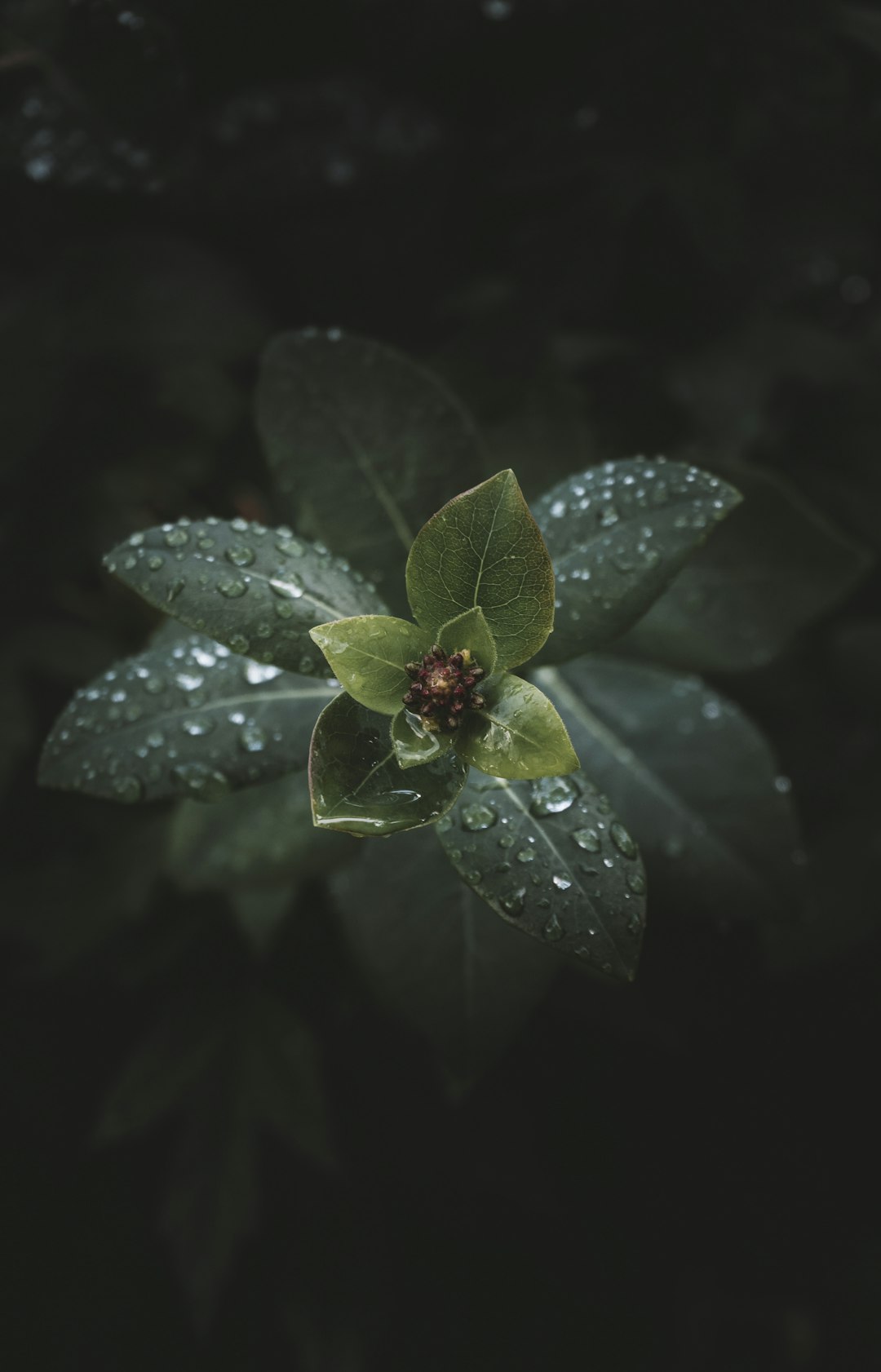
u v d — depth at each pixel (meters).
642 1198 0.61
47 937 0.47
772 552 0.35
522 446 0.38
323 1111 0.47
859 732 0.50
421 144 0.42
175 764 0.31
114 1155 0.61
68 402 0.45
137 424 0.45
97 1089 0.59
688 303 0.47
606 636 0.31
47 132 0.38
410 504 0.34
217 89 0.42
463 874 0.28
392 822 0.28
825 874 0.47
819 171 0.45
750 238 0.46
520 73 0.42
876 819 0.48
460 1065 0.34
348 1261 0.55
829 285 0.47
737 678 0.47
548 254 0.43
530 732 0.28
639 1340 0.64
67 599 0.46
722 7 0.41
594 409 0.45
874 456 0.51
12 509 0.45
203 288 0.43
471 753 0.28
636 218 0.44
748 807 0.35
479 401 0.38
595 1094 0.56
